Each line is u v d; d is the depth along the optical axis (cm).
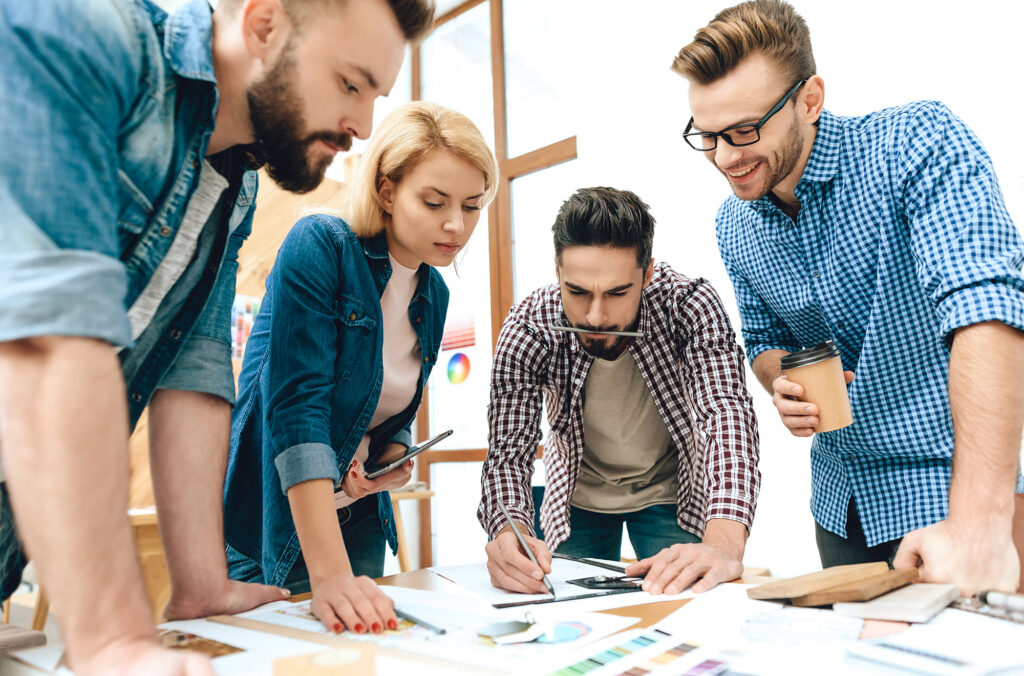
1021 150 241
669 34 335
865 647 58
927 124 112
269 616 85
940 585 77
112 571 52
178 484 90
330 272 112
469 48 459
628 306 134
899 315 118
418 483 400
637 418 154
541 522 163
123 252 77
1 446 52
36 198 53
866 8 275
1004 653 55
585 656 63
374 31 73
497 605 89
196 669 49
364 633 75
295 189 86
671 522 160
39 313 50
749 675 55
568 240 130
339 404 118
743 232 139
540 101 414
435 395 446
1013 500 85
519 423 142
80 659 52
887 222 116
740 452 125
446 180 113
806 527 275
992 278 94
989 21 249
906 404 119
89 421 52
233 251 100
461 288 438
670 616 77
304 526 92
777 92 112
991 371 89
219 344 96
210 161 90
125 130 70
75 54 58
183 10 77
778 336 147
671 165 329
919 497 117
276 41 73
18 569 82
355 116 78
